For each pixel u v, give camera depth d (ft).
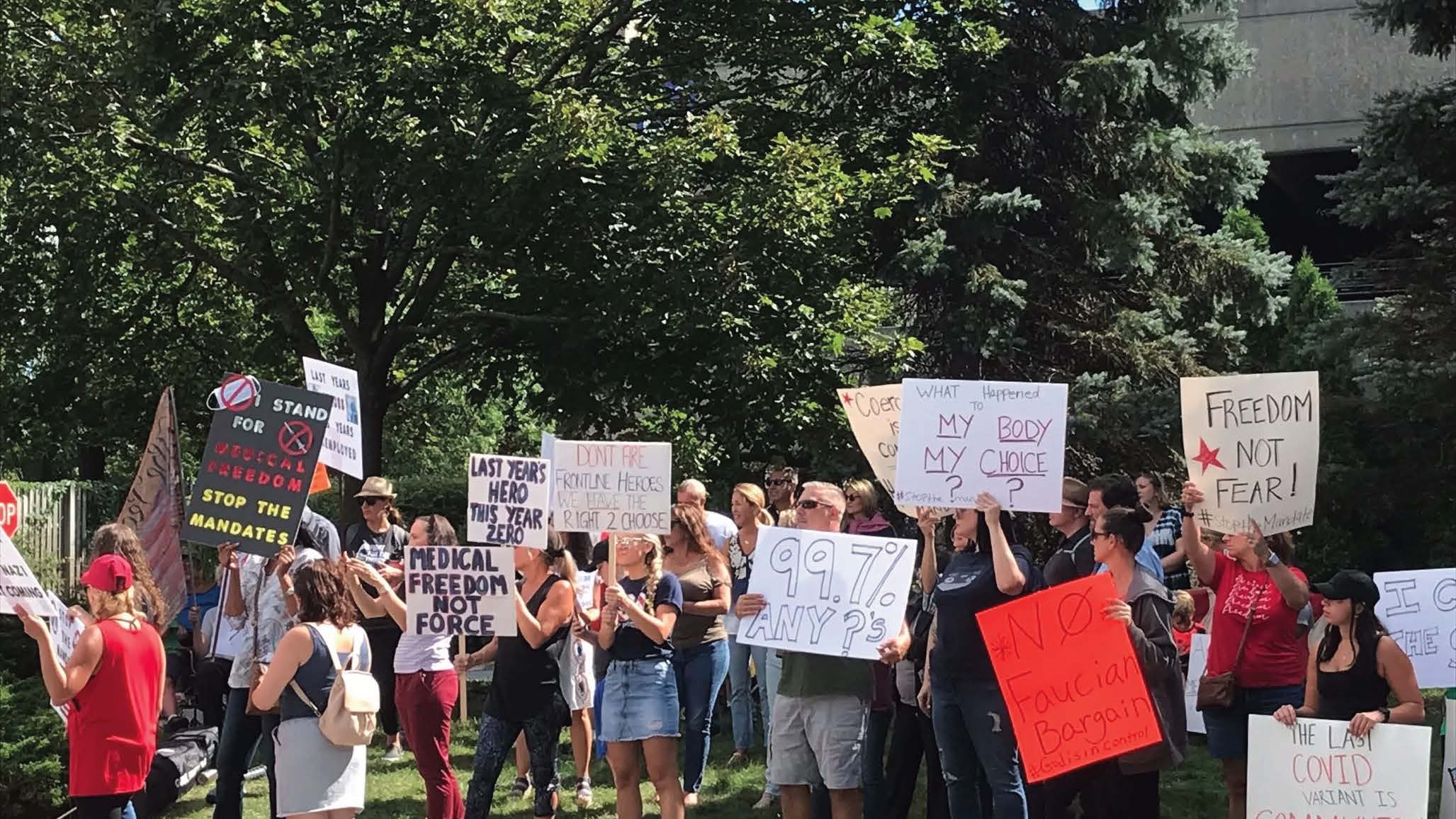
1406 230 51.85
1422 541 57.06
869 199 48.70
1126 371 52.26
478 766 22.61
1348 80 80.94
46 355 55.36
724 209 47.21
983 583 19.49
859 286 50.06
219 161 47.19
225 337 58.44
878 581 19.99
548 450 28.17
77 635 23.82
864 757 22.98
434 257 52.70
